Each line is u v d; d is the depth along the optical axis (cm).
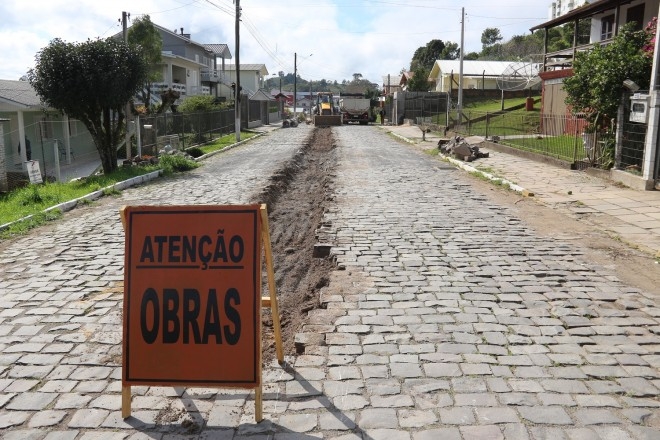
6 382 438
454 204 1131
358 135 3466
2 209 1136
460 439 356
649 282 658
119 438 367
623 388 417
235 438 364
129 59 1697
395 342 495
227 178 1562
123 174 1576
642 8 2259
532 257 756
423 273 686
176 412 395
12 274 711
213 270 388
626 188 1266
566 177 1442
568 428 367
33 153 2416
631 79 1349
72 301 613
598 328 525
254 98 4816
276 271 741
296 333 522
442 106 4841
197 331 385
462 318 547
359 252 777
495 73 5288
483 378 432
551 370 445
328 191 1302
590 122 1519
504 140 2286
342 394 412
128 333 389
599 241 845
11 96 2161
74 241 877
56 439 366
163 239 393
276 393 416
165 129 2336
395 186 1364
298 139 3175
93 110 1695
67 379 443
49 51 1611
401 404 398
